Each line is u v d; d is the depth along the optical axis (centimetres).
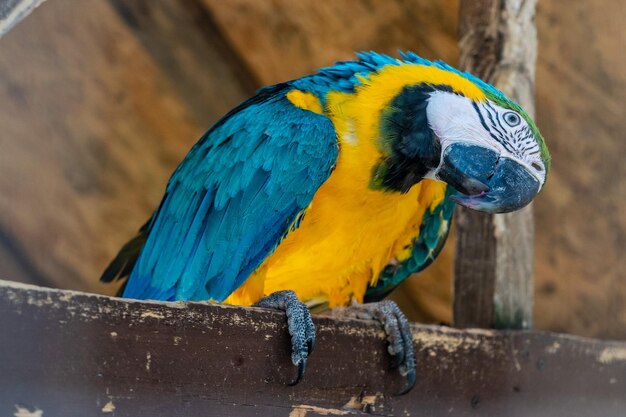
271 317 380
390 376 436
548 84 798
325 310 546
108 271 573
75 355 304
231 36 840
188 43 850
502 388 489
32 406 293
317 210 474
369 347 429
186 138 870
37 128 843
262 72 848
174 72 854
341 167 467
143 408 323
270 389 375
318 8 816
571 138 809
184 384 338
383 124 469
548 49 792
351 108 473
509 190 481
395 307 453
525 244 555
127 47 840
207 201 492
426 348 452
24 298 292
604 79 798
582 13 788
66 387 301
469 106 484
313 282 514
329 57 827
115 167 870
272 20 827
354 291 532
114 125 857
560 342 524
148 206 884
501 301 540
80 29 829
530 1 554
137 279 525
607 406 545
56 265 885
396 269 560
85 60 836
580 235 829
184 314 341
